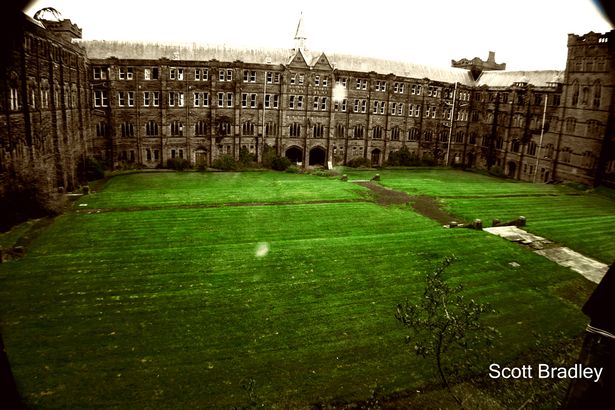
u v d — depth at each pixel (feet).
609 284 34.17
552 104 251.19
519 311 85.40
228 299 84.02
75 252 105.50
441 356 67.97
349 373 64.18
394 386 61.77
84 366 62.54
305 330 74.79
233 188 191.42
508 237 130.82
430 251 112.88
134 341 69.26
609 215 169.48
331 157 288.71
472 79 332.80
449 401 59.31
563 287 98.53
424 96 305.94
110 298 82.07
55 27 228.63
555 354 71.10
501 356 69.36
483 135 306.76
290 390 60.13
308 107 276.41
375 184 216.74
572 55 235.20
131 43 248.11
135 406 55.57
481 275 100.89
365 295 88.07
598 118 222.69
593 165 225.56
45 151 156.56
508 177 284.82
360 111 292.20
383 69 301.84
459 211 165.99
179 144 255.70
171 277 91.97
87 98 225.56
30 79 140.56
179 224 132.26
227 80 258.37
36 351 65.16
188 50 256.73
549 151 253.24
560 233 138.51
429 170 296.51
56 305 78.59
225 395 58.54
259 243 114.93
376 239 121.08
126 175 226.79
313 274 96.63
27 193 130.72
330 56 291.38
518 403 58.65
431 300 49.24
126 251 105.91
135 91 242.17
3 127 121.29
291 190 190.29
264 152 271.69
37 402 54.90
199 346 68.95
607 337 34.22
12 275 89.45
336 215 151.94
